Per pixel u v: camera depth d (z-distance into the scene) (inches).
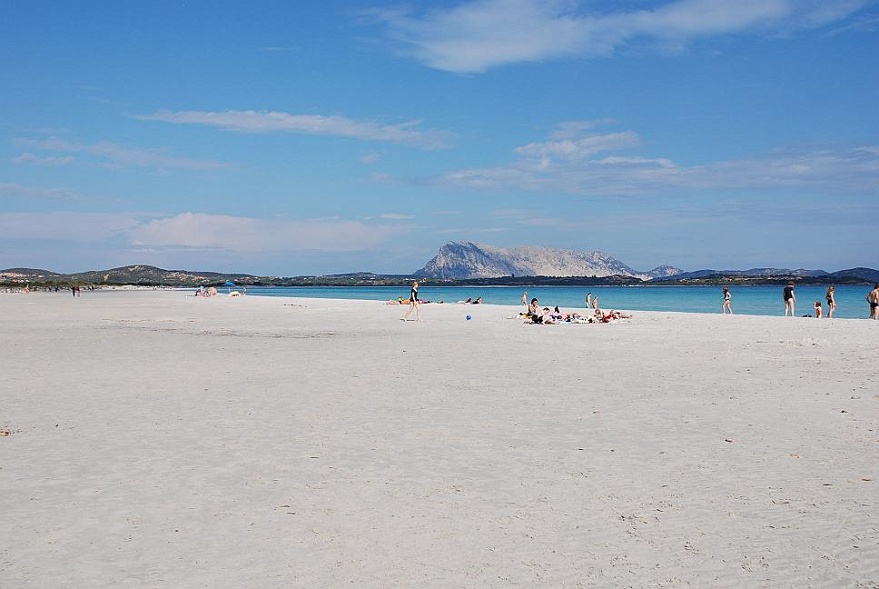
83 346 1014.4
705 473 338.6
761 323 1391.5
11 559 242.8
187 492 315.6
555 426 444.8
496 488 318.7
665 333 1158.3
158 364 788.0
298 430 437.4
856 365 721.6
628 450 383.9
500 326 1392.7
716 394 556.7
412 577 226.2
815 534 259.0
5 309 2506.2
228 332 1305.4
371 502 300.8
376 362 790.5
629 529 266.5
